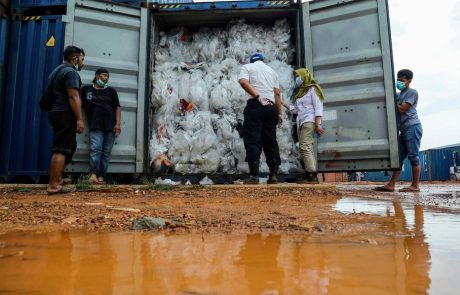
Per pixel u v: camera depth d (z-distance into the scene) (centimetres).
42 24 571
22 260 105
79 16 559
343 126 541
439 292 75
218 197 356
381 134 524
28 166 550
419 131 526
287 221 189
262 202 308
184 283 81
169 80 625
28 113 559
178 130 605
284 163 586
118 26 581
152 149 595
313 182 508
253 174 488
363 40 537
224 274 89
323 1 561
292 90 606
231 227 168
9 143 552
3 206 258
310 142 513
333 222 189
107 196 368
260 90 488
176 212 228
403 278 85
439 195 439
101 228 168
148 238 141
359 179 2592
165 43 661
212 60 648
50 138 551
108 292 74
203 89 613
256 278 85
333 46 552
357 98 535
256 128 482
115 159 564
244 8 600
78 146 537
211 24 664
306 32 569
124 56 581
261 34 648
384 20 527
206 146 582
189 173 586
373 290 76
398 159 512
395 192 518
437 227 174
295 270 93
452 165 2189
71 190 419
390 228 170
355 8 541
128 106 577
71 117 395
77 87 394
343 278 85
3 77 563
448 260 105
